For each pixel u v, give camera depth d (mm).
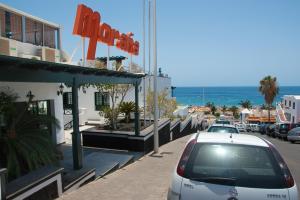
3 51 13797
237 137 5293
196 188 4418
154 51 16141
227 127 15406
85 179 9594
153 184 9148
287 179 4410
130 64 19359
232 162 4633
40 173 7363
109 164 12328
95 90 27312
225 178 4402
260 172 4484
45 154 8172
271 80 67375
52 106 16203
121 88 20469
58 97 16734
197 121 45125
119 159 13625
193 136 5453
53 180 7445
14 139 7973
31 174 7273
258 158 4688
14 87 13133
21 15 15695
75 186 8859
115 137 16672
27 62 7707
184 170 4617
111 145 16766
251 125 54750
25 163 8117
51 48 17391
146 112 25594
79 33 12836
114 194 8055
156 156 14828
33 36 16766
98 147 17047
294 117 57188
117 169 12000
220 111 109312
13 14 15297
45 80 8977
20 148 7840
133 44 19594
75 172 9867
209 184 4410
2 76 7535
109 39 15828
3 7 14375
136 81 16328
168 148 17734
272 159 4660
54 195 7516
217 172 4527
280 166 4570
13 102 9562
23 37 15852
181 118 34594
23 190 6258
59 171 7715
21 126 8594
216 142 4938
